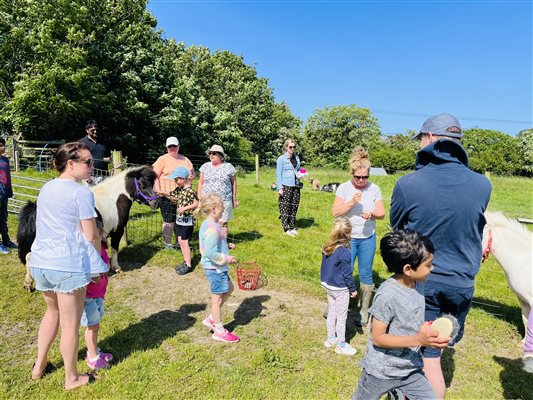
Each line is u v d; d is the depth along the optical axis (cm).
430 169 241
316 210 1152
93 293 308
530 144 4297
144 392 304
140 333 392
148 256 614
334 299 370
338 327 370
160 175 643
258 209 1076
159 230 742
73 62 1585
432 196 231
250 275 519
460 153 238
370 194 396
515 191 1859
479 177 234
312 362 355
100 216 498
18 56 1695
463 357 380
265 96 3894
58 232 271
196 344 377
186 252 553
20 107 1544
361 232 401
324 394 312
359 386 237
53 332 306
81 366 330
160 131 2222
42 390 299
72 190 273
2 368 325
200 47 3550
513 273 387
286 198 823
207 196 369
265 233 823
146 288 506
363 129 4953
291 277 562
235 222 905
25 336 378
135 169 543
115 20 1984
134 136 2066
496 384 339
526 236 384
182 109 2291
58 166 279
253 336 398
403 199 245
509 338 421
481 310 491
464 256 236
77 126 1869
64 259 269
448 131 245
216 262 356
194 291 502
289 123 5128
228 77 3719
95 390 302
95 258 286
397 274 221
